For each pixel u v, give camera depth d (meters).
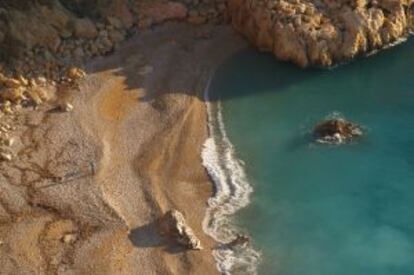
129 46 71.56
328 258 53.44
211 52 71.12
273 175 59.78
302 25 69.00
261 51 71.00
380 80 68.31
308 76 68.75
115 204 56.25
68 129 62.75
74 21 70.69
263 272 52.09
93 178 58.34
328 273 52.41
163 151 61.19
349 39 69.31
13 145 61.38
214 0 74.62
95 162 59.72
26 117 64.00
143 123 63.69
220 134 63.34
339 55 69.31
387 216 56.47
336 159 61.03
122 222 54.75
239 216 56.12
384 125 63.72
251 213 56.44
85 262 51.97
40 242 53.34
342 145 62.06
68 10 71.31
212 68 69.56
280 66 69.62
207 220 55.66
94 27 71.25
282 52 69.25
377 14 70.62
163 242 53.47
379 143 62.09
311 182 59.25
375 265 53.00
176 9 73.94
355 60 70.12
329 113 65.25
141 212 55.69
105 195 56.94
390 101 66.12
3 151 60.53
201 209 56.50
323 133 62.88
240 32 72.75
